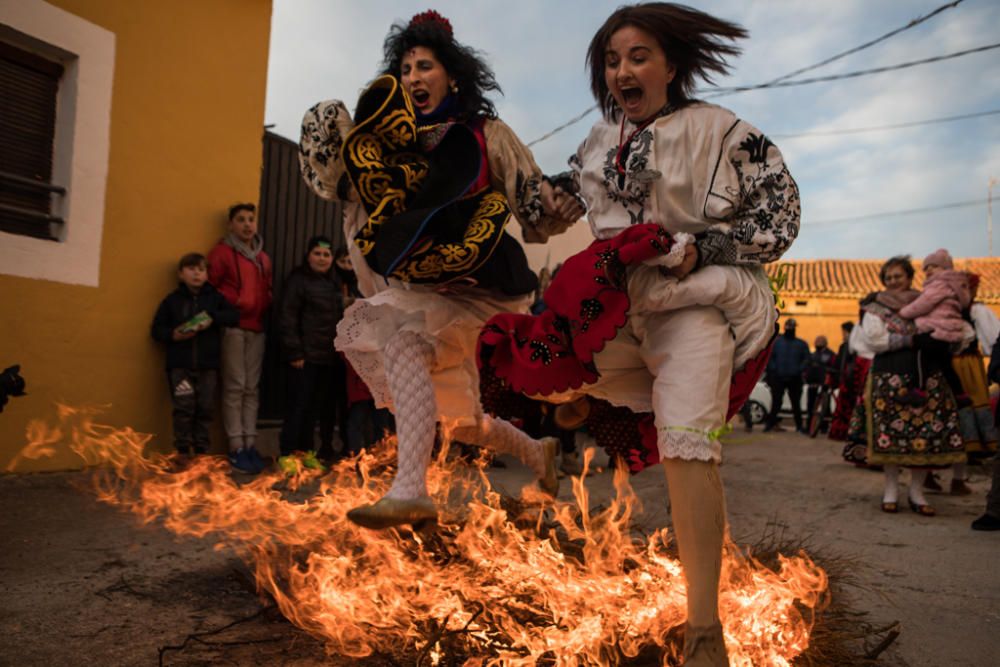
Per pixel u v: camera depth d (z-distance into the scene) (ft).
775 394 42.52
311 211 23.65
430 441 8.20
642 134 7.01
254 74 20.76
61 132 16.51
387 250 7.81
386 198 8.16
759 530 13.60
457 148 8.38
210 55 19.54
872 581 10.25
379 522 7.48
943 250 17.04
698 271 6.63
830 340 88.17
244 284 18.67
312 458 18.33
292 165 23.04
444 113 8.97
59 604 7.92
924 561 11.53
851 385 30.19
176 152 18.65
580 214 8.17
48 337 15.85
